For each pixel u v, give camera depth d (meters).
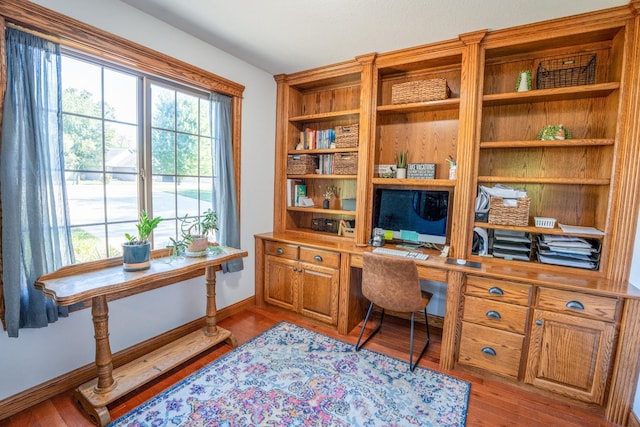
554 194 2.27
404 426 1.64
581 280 1.88
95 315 1.66
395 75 2.80
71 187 1.86
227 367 2.12
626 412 1.70
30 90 1.57
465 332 2.13
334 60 2.74
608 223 1.90
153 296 2.29
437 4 1.82
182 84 2.40
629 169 1.81
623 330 1.68
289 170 3.25
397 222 2.70
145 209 2.23
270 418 1.67
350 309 2.68
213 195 2.67
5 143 1.49
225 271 2.79
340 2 1.84
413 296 2.08
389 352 2.38
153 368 1.93
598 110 2.11
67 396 1.81
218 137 2.63
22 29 1.53
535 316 1.91
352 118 3.08
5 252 1.51
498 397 1.91
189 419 1.65
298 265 2.86
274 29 2.20
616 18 1.82
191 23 2.15
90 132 1.93
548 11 1.86
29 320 1.61
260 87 3.02
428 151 2.73
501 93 2.36
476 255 2.35
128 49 1.95
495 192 2.28
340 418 1.68
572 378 1.83
